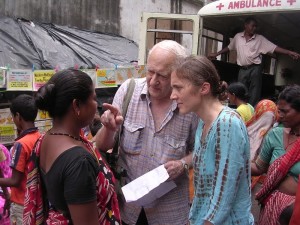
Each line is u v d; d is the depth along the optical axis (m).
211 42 6.51
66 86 1.57
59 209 1.58
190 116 2.22
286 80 8.14
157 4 11.09
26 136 3.02
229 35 6.99
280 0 4.96
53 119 1.65
